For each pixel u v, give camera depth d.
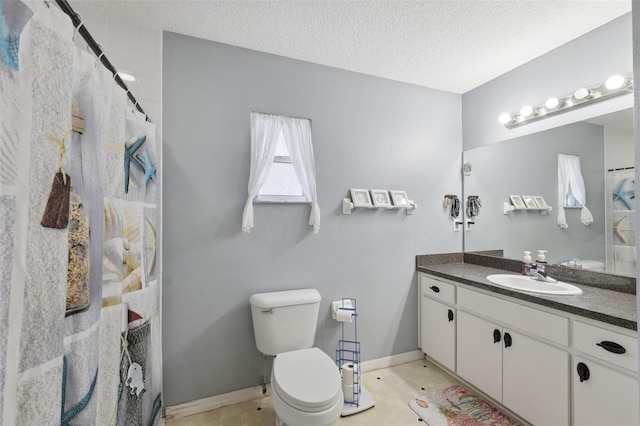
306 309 1.82
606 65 1.70
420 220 2.45
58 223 0.66
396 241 2.35
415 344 2.42
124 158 1.17
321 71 2.11
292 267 2.01
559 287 1.73
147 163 1.43
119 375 1.16
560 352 1.39
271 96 1.97
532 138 2.10
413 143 2.43
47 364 0.63
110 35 1.63
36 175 0.61
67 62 0.69
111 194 1.05
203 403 1.77
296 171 2.01
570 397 1.36
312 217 2.01
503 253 2.29
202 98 1.80
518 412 1.59
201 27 1.70
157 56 1.71
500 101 2.31
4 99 0.54
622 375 1.16
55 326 0.65
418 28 1.73
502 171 2.30
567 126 1.90
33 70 0.60
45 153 0.63
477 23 1.69
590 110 1.79
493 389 1.74
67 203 0.69
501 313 1.69
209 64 1.82
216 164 1.83
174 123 1.75
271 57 1.97
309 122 2.08
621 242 1.63
